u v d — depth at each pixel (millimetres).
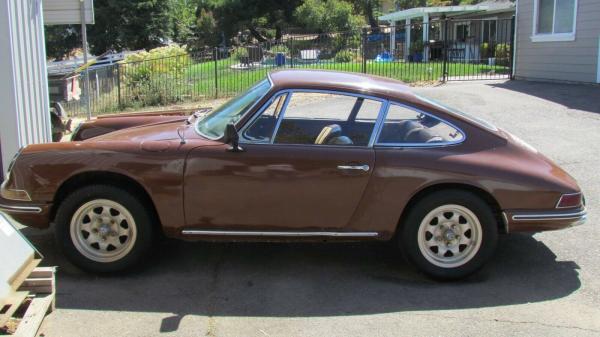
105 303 4152
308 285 4504
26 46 7277
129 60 18562
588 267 4855
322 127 4613
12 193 4531
